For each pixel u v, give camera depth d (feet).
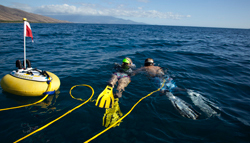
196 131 7.11
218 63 19.81
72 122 7.40
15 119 7.45
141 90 11.14
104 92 10.13
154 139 6.55
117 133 6.79
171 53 25.45
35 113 8.00
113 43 37.11
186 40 50.52
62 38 45.80
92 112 8.26
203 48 33.09
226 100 10.21
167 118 8.00
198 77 14.39
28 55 21.38
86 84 11.89
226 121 7.85
